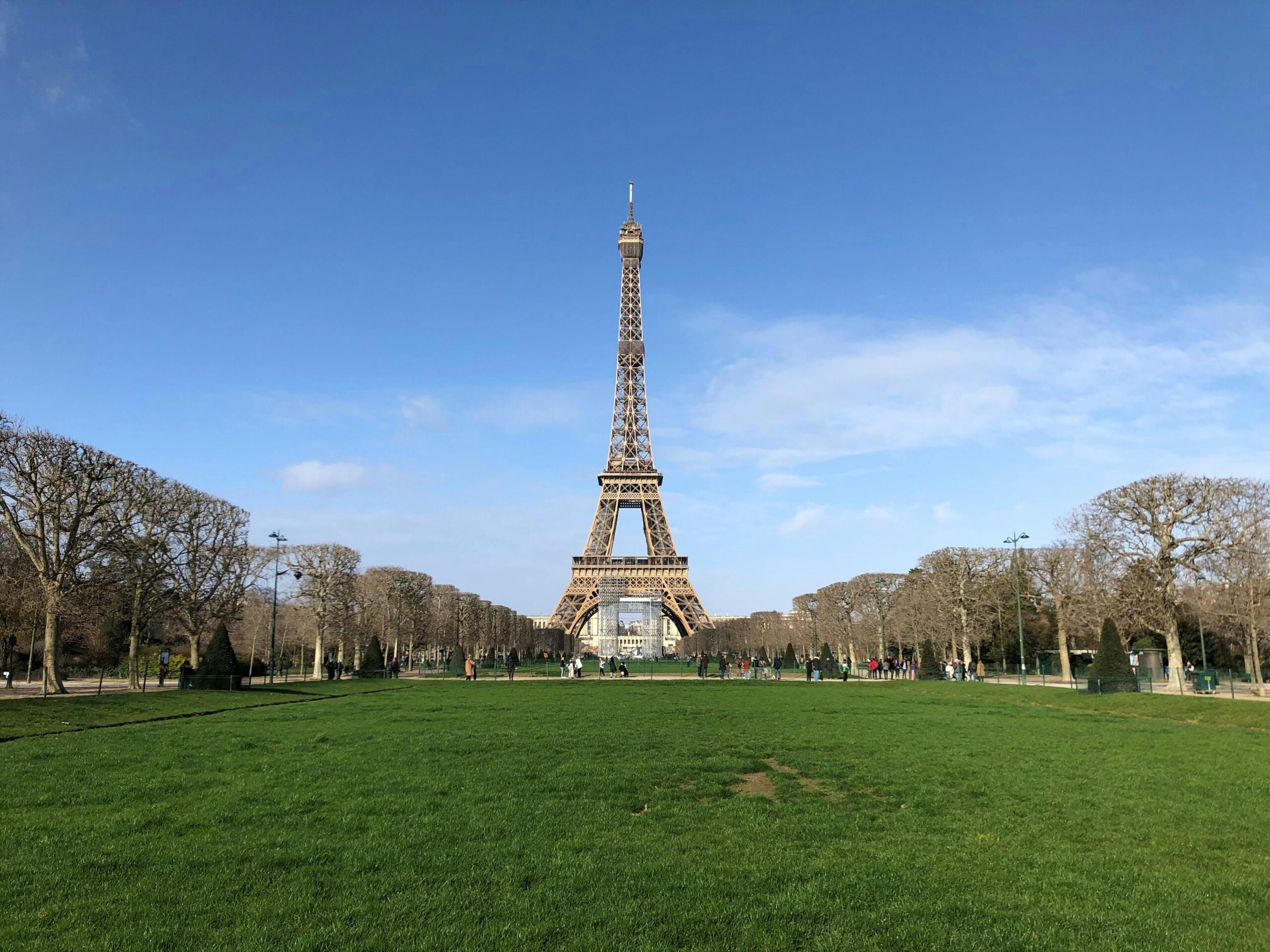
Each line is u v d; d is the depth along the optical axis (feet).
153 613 326.03
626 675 457.27
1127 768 137.90
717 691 338.95
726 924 67.87
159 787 113.29
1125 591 334.85
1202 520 322.55
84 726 186.19
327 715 216.95
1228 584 337.11
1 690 327.26
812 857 86.33
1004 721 213.05
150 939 61.87
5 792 109.19
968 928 68.03
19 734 169.37
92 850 83.35
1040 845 91.97
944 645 538.06
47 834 89.20
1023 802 112.37
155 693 279.90
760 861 84.43
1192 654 522.06
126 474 314.14
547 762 137.28
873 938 65.62
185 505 348.79
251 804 104.17
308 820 96.89
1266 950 64.13
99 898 70.03
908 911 71.41
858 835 95.45
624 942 63.82
